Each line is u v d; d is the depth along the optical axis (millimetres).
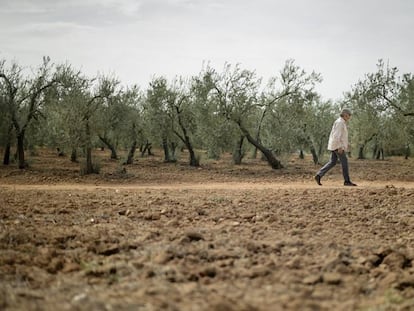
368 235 6426
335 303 3951
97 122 19422
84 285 4336
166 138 25922
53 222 7176
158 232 6383
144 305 3715
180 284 4359
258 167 23062
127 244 5641
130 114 24516
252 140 22219
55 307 3668
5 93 20641
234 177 18328
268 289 4234
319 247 5660
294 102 22906
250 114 23234
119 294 4031
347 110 13469
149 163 25359
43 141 28578
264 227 6824
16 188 13375
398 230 6844
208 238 6070
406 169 22109
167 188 13242
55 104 20469
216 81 22453
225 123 22219
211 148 22984
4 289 4141
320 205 8977
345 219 7582
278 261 5070
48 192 11391
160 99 24344
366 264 4973
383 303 3945
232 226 6836
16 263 5023
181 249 5457
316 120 28188
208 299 3918
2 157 27141
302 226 6980
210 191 11750
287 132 22953
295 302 3816
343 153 13594
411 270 4816
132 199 9797
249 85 22547
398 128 22234
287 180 17297
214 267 4742
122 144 29828
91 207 8625
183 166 23312
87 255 5309
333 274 4594
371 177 18078
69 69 21188
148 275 4547
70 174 18531
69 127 18766
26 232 6266
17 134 20656
